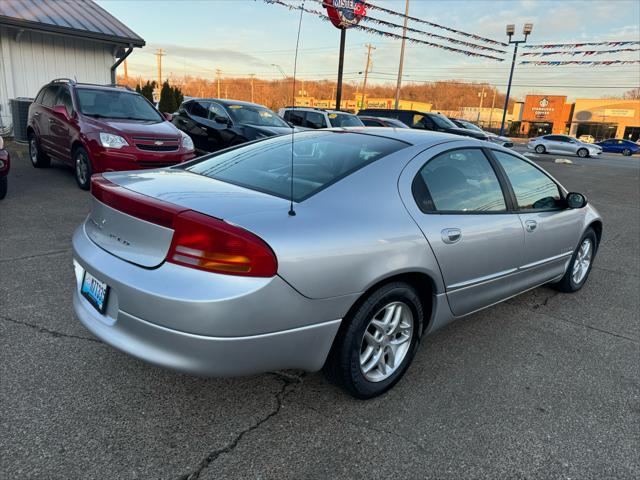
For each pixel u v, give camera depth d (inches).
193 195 91.7
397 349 108.0
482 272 122.2
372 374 104.0
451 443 92.4
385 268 95.3
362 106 1958.7
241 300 78.4
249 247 78.9
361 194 100.1
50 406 95.2
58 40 495.2
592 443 94.9
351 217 94.6
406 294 103.4
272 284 80.7
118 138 279.9
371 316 98.0
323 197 96.6
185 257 80.2
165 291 79.3
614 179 633.6
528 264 141.9
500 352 130.6
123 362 112.0
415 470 85.0
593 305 169.8
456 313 121.0
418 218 104.7
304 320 86.4
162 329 80.6
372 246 93.6
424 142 119.4
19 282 153.4
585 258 181.6
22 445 84.3
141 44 523.8
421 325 111.2
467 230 114.3
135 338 84.6
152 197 88.7
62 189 298.8
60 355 113.3
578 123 2329.0
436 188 113.0
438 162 116.8
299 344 87.5
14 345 116.2
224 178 109.9
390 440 92.3
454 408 103.7
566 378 119.0
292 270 82.7
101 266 89.7
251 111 422.6
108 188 94.7
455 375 117.3
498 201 129.9
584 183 565.0
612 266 221.3
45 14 478.9
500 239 125.0
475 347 132.8
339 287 89.0
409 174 108.7
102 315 91.7
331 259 87.4
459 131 674.2
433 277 107.1
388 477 83.0
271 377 111.1
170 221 81.7
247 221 83.1
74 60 511.8
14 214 236.1
